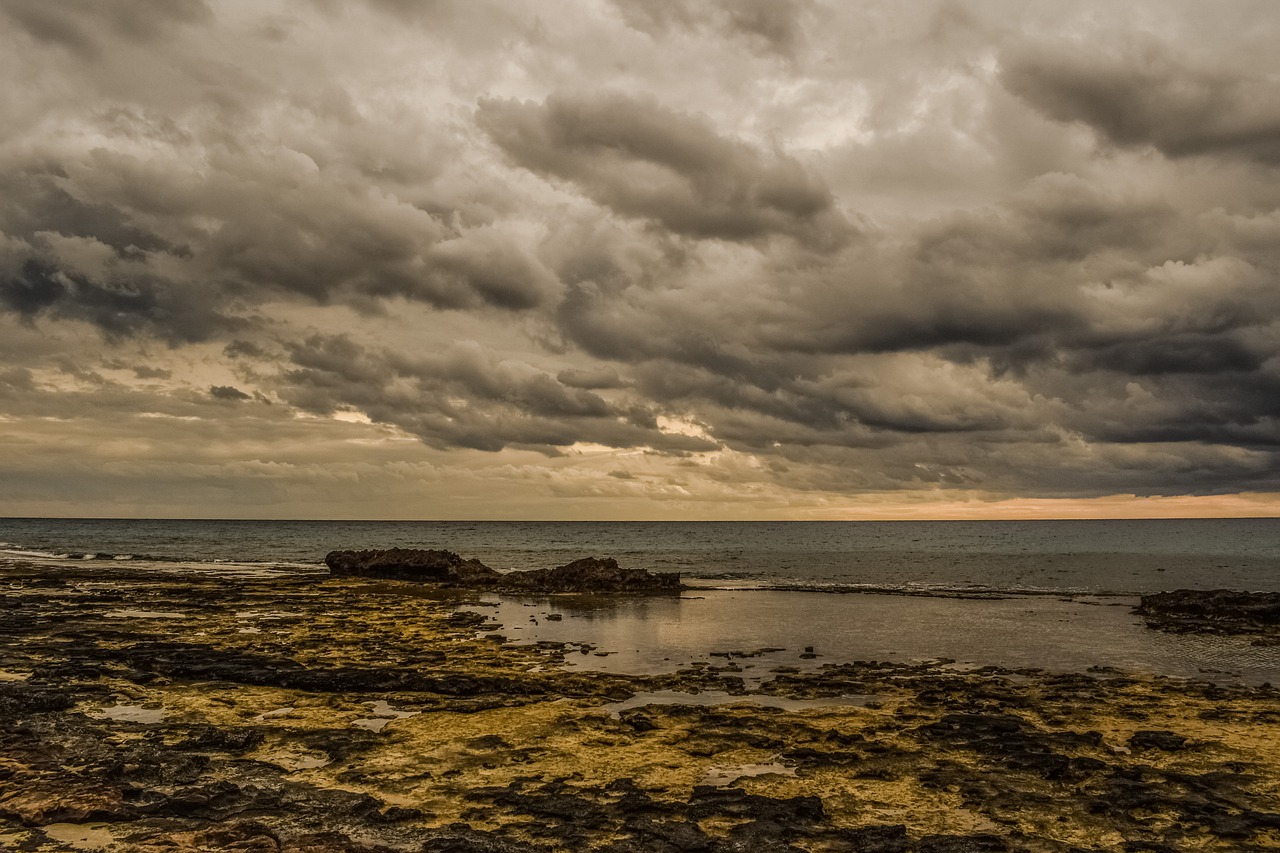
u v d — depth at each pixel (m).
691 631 36.19
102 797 13.80
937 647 32.22
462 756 17.58
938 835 13.62
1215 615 40.41
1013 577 65.00
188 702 22.11
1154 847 13.16
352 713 21.31
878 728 19.89
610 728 19.75
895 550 109.38
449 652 30.25
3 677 24.62
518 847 12.84
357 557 64.19
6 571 63.78
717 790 15.39
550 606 45.53
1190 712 21.50
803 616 41.28
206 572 66.81
